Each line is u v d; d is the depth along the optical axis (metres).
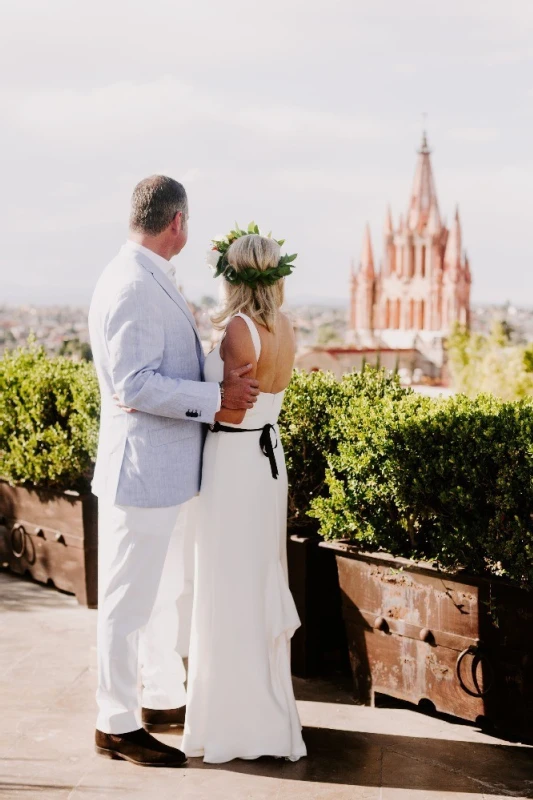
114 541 3.10
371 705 3.59
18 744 3.22
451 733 3.35
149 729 3.43
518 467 3.04
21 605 4.77
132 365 2.93
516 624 3.09
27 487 4.98
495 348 48.03
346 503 3.57
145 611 3.12
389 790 2.92
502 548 3.10
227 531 3.10
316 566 3.85
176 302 3.09
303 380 4.08
